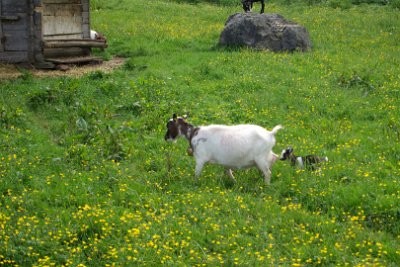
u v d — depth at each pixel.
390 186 10.29
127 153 12.02
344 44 22.61
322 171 10.96
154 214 9.49
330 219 9.48
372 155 11.95
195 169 10.75
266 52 20.55
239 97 15.66
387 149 12.29
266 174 10.59
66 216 9.34
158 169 11.40
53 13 19.14
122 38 22.69
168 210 9.64
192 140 10.70
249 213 9.69
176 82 16.72
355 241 8.84
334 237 8.92
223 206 9.76
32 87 15.81
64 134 12.98
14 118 13.38
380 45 22.48
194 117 13.89
